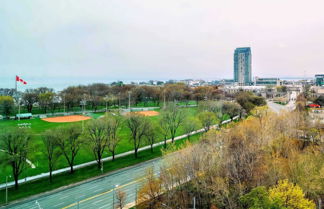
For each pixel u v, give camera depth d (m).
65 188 66.06
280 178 53.00
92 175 73.88
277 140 75.44
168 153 64.94
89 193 63.31
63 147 73.38
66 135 73.94
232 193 51.34
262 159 62.59
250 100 165.12
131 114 96.38
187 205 54.66
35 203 58.12
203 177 57.31
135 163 84.25
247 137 76.00
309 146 81.06
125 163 83.56
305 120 106.44
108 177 73.44
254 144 69.94
